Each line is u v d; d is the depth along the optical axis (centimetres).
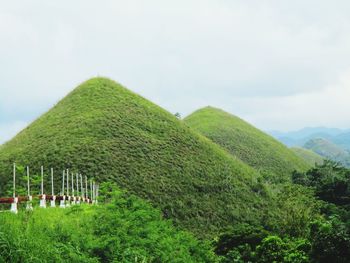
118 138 8681
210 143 10612
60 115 9775
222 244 4781
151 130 9606
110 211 2164
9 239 1255
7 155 8012
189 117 18050
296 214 6009
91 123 9031
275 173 12581
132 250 1753
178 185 7875
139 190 7200
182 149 9312
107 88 11075
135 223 2147
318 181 10481
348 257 3450
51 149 7825
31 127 9744
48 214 2088
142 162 8131
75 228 1812
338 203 8400
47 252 1316
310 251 3684
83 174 7106
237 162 10381
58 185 6625
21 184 6419
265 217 7706
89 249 1593
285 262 3831
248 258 4178
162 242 2191
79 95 10725
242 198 8438
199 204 7588
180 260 2184
